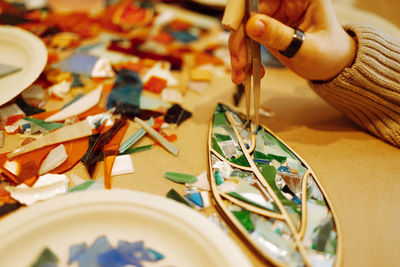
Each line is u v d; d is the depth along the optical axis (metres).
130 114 0.50
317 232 0.34
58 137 0.44
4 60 0.56
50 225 0.31
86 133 0.45
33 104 0.51
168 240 0.31
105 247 0.31
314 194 0.38
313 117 0.56
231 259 0.28
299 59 0.41
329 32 0.42
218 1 0.83
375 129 0.50
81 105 0.51
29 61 0.54
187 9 0.87
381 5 1.02
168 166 0.43
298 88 0.64
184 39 0.74
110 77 0.59
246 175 0.40
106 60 0.62
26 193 0.37
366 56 0.43
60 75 0.57
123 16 0.80
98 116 0.49
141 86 0.57
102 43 0.69
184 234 0.30
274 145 0.45
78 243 0.31
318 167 0.45
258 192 0.38
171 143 0.47
